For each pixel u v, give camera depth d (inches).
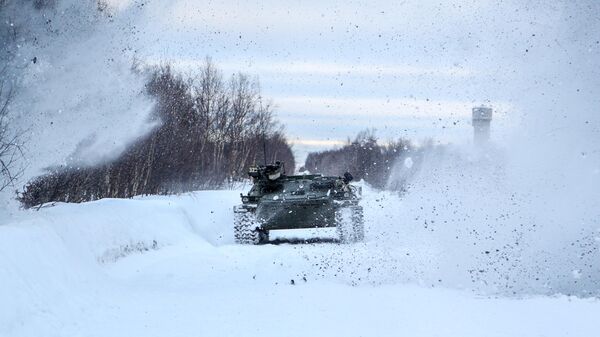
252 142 3971.5
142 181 1892.2
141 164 1852.9
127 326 591.5
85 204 1103.6
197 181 2588.6
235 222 1375.5
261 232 1405.0
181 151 2277.3
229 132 3727.9
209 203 1770.4
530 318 612.7
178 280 859.4
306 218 1355.8
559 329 569.3
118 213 1093.1
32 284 608.4
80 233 896.3
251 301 707.4
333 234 1552.7
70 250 780.6
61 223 854.5
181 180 2247.8
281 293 756.0
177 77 2431.1
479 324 589.9
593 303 684.7
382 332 566.3
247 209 1378.0
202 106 3380.9
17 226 685.9
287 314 640.4
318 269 933.8
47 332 555.5
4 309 538.6
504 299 709.3
